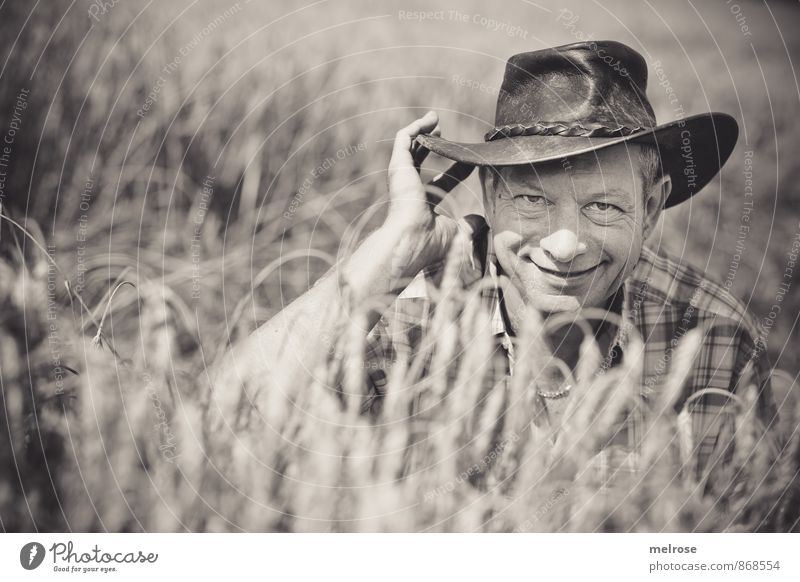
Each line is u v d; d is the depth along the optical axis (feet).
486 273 6.21
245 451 4.55
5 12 8.07
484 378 5.87
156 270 7.18
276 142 8.54
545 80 5.74
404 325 6.05
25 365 4.72
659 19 13.92
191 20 9.39
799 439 5.49
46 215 7.34
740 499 5.32
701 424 5.99
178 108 8.38
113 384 4.73
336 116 9.01
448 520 4.75
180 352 6.00
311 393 5.13
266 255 7.48
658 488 5.08
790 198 9.84
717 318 6.33
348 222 8.06
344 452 4.62
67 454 4.51
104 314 5.38
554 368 5.94
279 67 9.23
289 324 5.53
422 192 5.97
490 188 5.95
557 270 5.69
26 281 5.15
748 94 11.59
